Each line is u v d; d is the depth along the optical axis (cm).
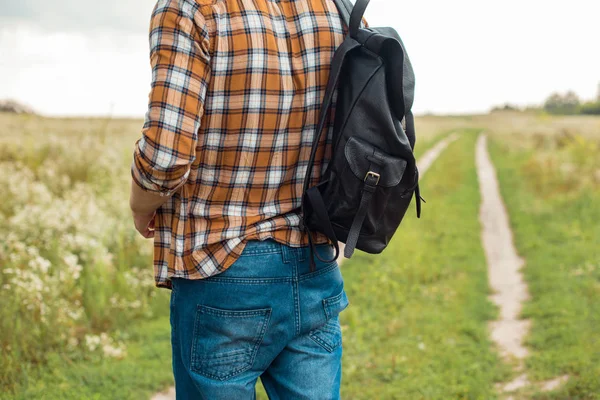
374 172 167
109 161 1015
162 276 174
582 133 2348
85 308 517
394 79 169
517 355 530
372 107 168
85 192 828
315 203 170
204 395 172
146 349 475
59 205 682
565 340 527
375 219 176
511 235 1077
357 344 524
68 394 376
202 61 155
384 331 575
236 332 168
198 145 163
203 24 155
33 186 767
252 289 167
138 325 532
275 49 164
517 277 809
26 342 425
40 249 589
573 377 438
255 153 166
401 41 183
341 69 175
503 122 7581
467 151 2994
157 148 149
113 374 418
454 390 445
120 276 561
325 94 169
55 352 434
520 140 3209
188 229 168
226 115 161
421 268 797
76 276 513
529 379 469
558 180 1457
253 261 167
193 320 170
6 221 624
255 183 169
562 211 1165
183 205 168
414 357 507
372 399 430
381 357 507
